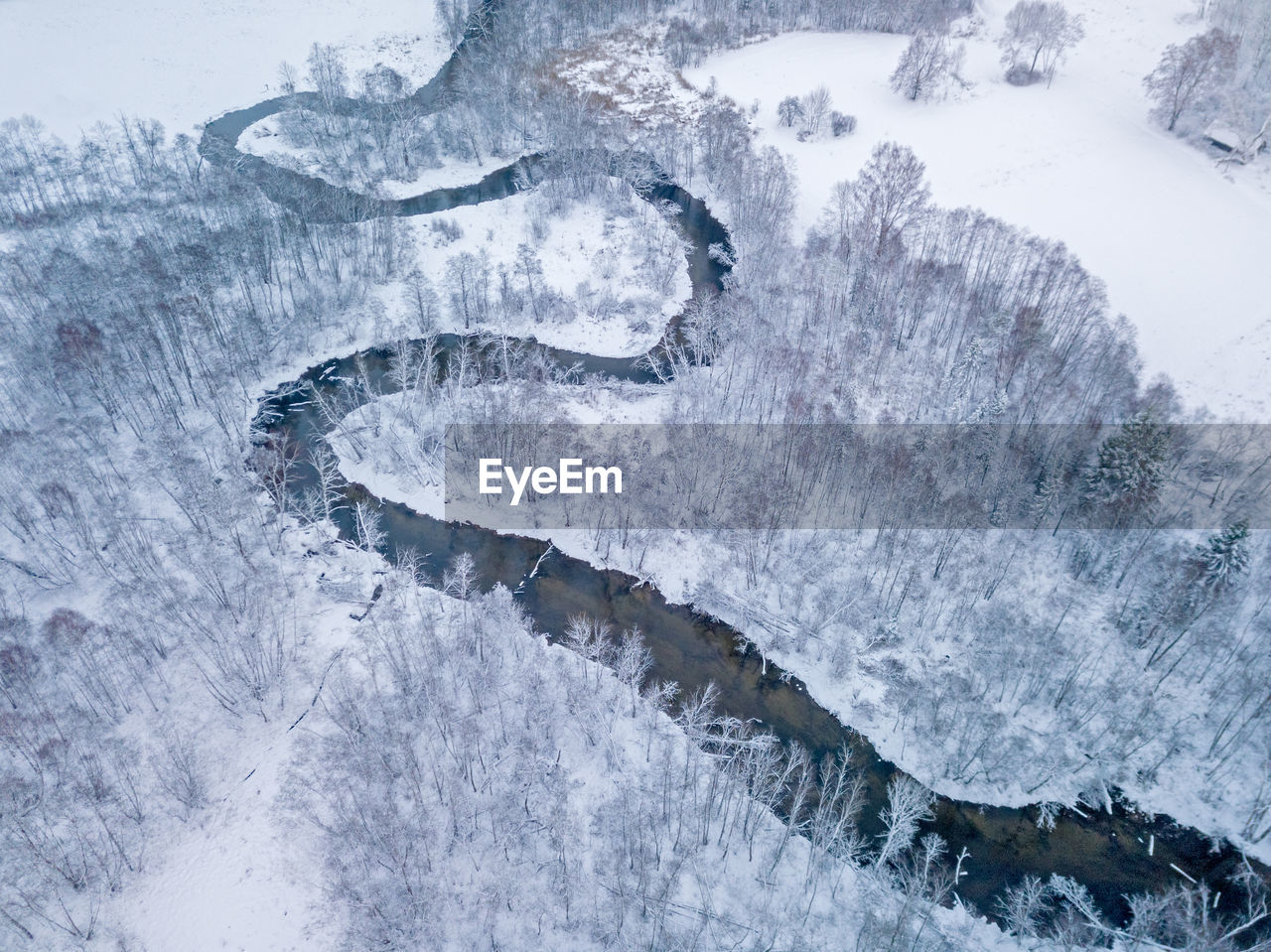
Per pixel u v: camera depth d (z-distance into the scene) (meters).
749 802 67.38
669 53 176.88
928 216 120.69
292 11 185.25
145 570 85.00
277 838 67.62
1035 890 65.88
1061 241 118.75
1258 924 65.69
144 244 115.56
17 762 70.75
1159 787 74.00
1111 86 151.38
